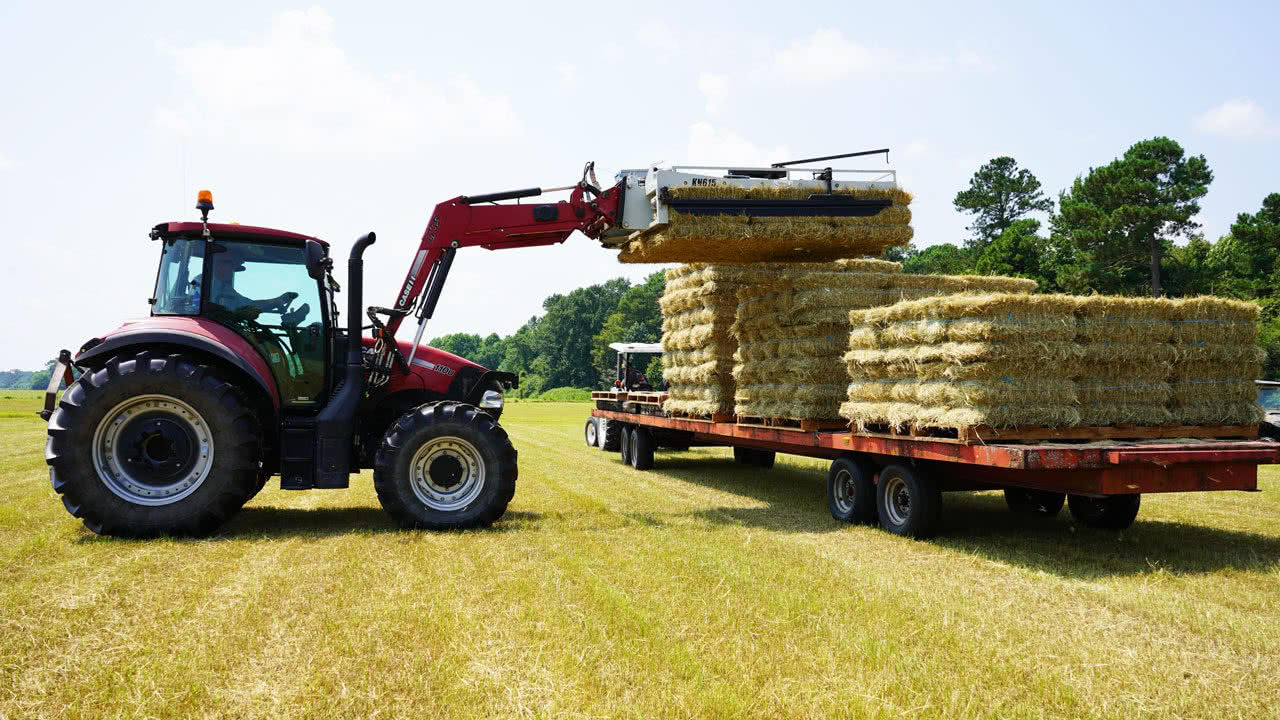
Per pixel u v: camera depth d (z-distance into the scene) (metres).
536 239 8.89
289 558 6.05
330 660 3.93
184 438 6.82
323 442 7.09
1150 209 39.22
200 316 7.25
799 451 9.43
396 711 3.37
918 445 6.99
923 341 6.83
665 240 8.45
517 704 3.43
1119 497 7.67
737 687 3.63
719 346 10.05
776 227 8.48
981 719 3.36
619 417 14.42
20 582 5.25
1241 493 10.47
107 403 6.67
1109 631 4.55
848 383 8.45
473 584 5.32
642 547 6.54
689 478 12.04
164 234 7.36
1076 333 6.53
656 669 3.82
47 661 3.89
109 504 6.65
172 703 3.42
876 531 7.64
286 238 7.52
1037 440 6.51
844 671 3.85
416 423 7.32
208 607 4.76
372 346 8.33
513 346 114.94
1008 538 7.34
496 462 7.41
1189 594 5.36
